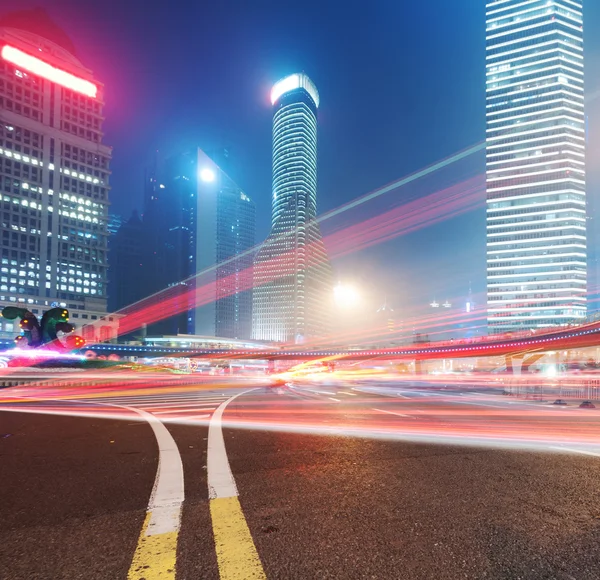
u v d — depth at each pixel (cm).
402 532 344
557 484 485
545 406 1633
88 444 721
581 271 17975
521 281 18462
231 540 325
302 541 325
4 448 689
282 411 1277
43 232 13625
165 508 396
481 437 809
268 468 552
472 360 11225
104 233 15075
